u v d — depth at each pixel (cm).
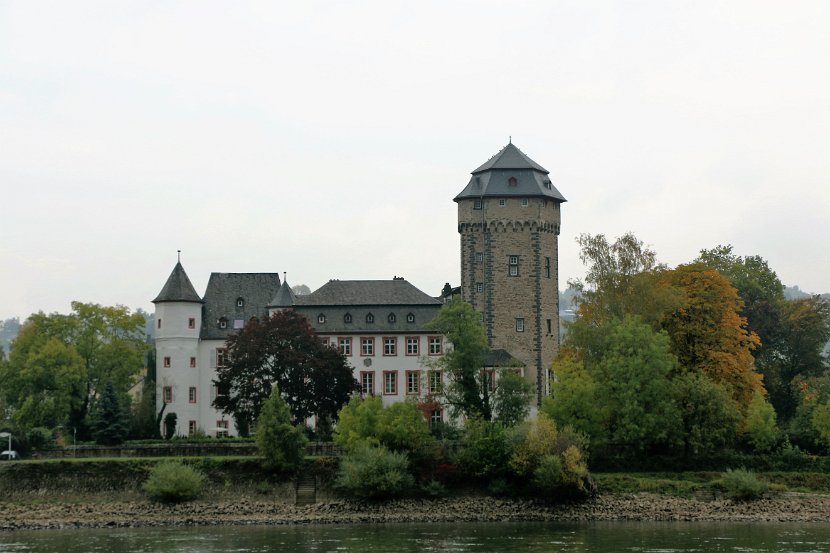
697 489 10631
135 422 13375
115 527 9750
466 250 13800
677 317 12319
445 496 10631
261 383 12588
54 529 9619
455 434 11388
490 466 10619
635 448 11506
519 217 13700
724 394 11288
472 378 11625
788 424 13050
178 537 9062
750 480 10450
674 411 11181
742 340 12612
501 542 8662
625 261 12525
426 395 12356
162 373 14100
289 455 10800
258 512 10281
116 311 14525
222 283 14700
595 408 11288
